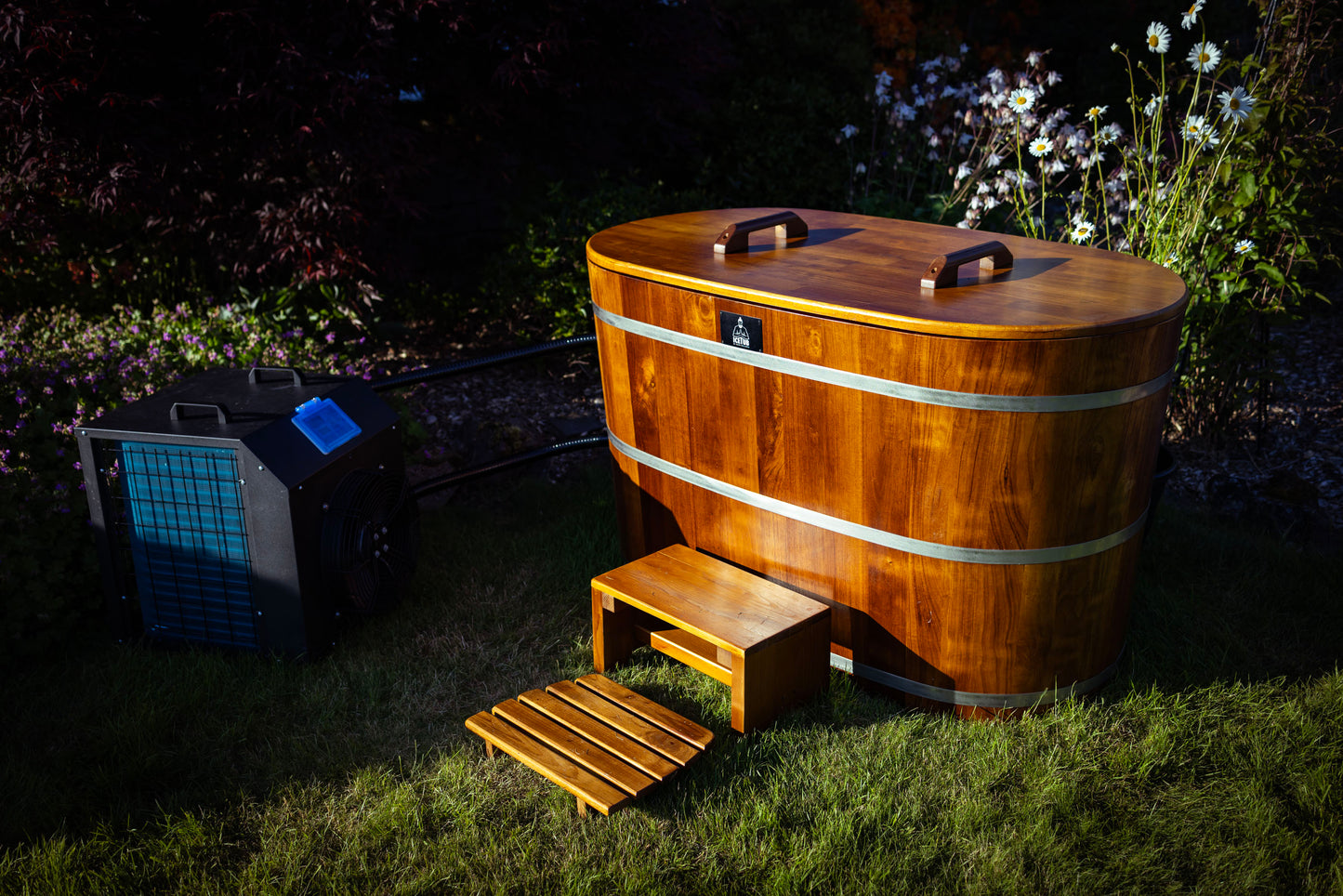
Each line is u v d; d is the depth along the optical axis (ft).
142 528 11.48
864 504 10.05
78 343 15.87
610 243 12.60
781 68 29.91
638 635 11.56
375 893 8.30
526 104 21.39
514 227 23.38
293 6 16.93
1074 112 41.39
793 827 8.93
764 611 10.33
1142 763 9.59
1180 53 39.01
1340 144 16.49
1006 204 24.35
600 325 12.35
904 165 25.23
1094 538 9.65
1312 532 14.39
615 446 12.85
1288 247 16.11
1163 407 9.80
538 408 19.12
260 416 11.32
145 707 10.55
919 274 10.69
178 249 20.06
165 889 8.46
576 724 9.98
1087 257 11.30
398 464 12.85
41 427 12.66
